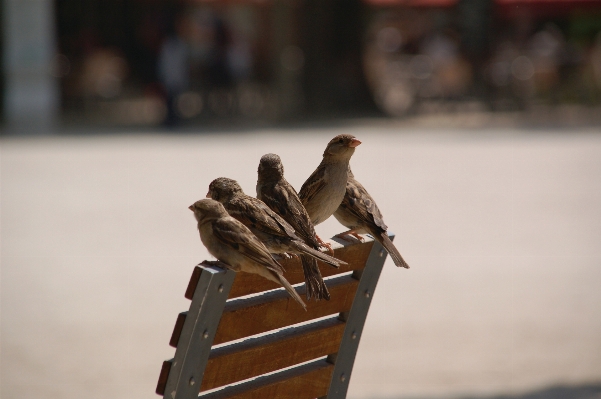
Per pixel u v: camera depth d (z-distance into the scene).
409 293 10.02
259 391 3.88
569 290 10.05
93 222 13.30
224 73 29.30
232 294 3.68
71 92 30.38
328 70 31.44
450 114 30.42
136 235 12.48
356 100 31.55
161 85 26.36
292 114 30.70
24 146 22.16
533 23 36.34
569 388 7.07
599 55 31.91
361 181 16.95
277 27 30.78
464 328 8.72
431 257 11.50
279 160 5.21
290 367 4.16
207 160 19.34
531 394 6.97
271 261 3.79
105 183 16.64
